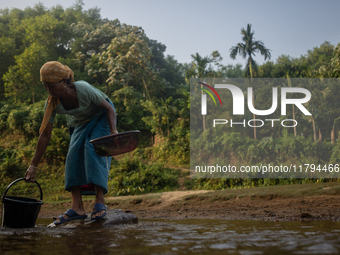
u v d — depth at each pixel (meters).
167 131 20.56
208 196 8.88
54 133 17.28
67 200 11.99
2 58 27.89
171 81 38.41
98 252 1.54
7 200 2.86
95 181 3.10
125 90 23.70
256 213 4.98
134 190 13.78
